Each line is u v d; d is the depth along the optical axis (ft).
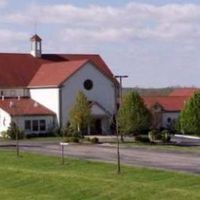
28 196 142.72
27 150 246.06
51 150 246.06
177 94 473.67
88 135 335.06
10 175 166.81
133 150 247.91
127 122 304.91
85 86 346.95
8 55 374.02
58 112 339.36
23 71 367.45
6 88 357.00
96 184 143.74
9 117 327.47
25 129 330.54
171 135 351.87
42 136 331.36
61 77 343.26
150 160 205.26
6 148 257.75
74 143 284.41
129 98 308.60
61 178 154.51
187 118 343.26
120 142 292.81
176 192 129.49
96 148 257.34
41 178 157.07
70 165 195.83
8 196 143.43
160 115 381.81
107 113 347.36
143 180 158.81
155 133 304.91
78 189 142.00
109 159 209.26
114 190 136.36
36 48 380.37
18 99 347.36
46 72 360.48
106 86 352.08
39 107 342.64
